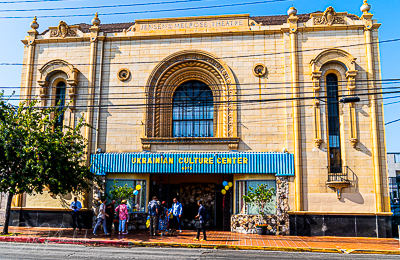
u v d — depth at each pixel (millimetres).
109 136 21453
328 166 19562
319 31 20750
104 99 21891
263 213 19031
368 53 20172
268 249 14938
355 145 19594
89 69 22156
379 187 19016
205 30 21750
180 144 20859
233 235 18625
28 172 17328
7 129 17500
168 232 18250
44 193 21375
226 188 19875
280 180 19703
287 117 20234
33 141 17453
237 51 21312
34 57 22844
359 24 20453
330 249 14758
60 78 22516
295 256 13141
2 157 17422
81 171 18766
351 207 19141
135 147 21188
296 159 19672
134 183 20984
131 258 11992
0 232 17906
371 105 19734
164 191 22500
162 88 21797
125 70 22078
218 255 12992
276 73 20828
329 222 19125
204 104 21922
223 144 20562
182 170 20109
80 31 22703
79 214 20375
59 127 19125
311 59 20422
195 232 19562
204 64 21562
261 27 21328
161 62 21781
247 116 20656
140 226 20500
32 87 22516
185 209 22859
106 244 15609
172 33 21891
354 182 19312
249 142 20406
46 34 22938
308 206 19359
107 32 22547
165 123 21562
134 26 22391
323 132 19875
